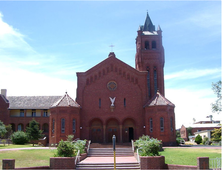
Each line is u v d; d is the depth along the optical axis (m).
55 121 47.41
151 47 60.22
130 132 52.38
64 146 29.19
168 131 47.22
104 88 52.75
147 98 52.38
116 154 39.69
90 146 45.38
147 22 64.00
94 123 52.31
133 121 52.25
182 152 36.72
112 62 53.69
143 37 60.72
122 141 51.12
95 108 51.91
